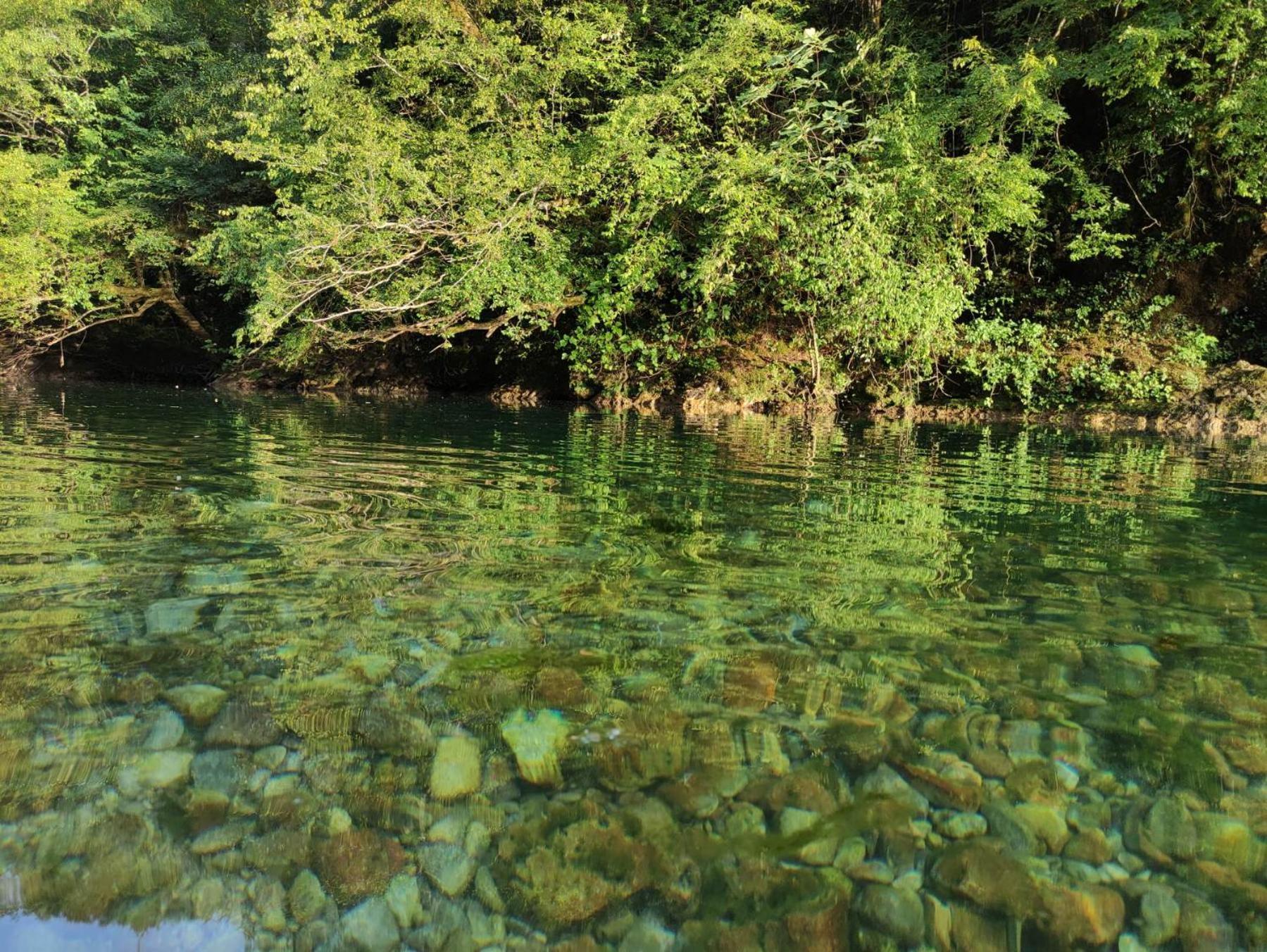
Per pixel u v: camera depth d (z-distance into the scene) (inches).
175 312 764.6
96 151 723.4
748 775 85.8
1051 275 609.9
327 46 551.8
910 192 487.8
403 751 89.1
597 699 100.0
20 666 104.4
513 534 172.7
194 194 686.5
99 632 115.3
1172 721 97.3
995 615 129.5
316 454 281.1
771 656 112.9
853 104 581.3
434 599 131.5
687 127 539.2
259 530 170.2
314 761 86.9
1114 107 556.4
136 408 446.6
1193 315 575.2
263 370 713.0
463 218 510.0
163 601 127.6
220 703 97.5
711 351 566.6
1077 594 140.3
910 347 520.1
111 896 69.1
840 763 88.0
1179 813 80.7
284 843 75.7
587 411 516.7
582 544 165.6
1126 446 370.3
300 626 119.9
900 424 474.0
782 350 564.7
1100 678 107.8
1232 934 66.8
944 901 69.6
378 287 543.5
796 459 300.2
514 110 561.3
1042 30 530.3
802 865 73.7
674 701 99.7
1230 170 518.3
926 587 142.6
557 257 526.9
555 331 569.0
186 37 777.6
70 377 754.2
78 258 669.3
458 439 338.6
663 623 123.3
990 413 522.0
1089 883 71.9
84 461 250.2
